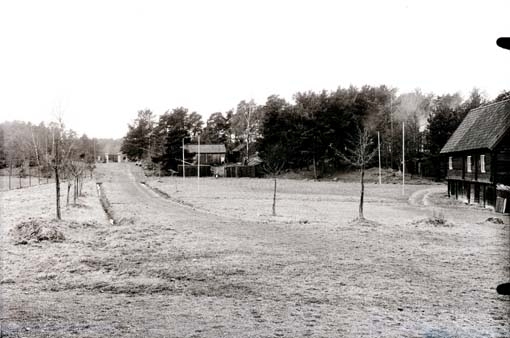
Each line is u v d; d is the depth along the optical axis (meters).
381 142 93.00
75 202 42.28
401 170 92.38
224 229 28.61
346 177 91.38
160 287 14.94
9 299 13.27
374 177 88.81
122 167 120.25
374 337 10.33
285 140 99.94
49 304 12.78
